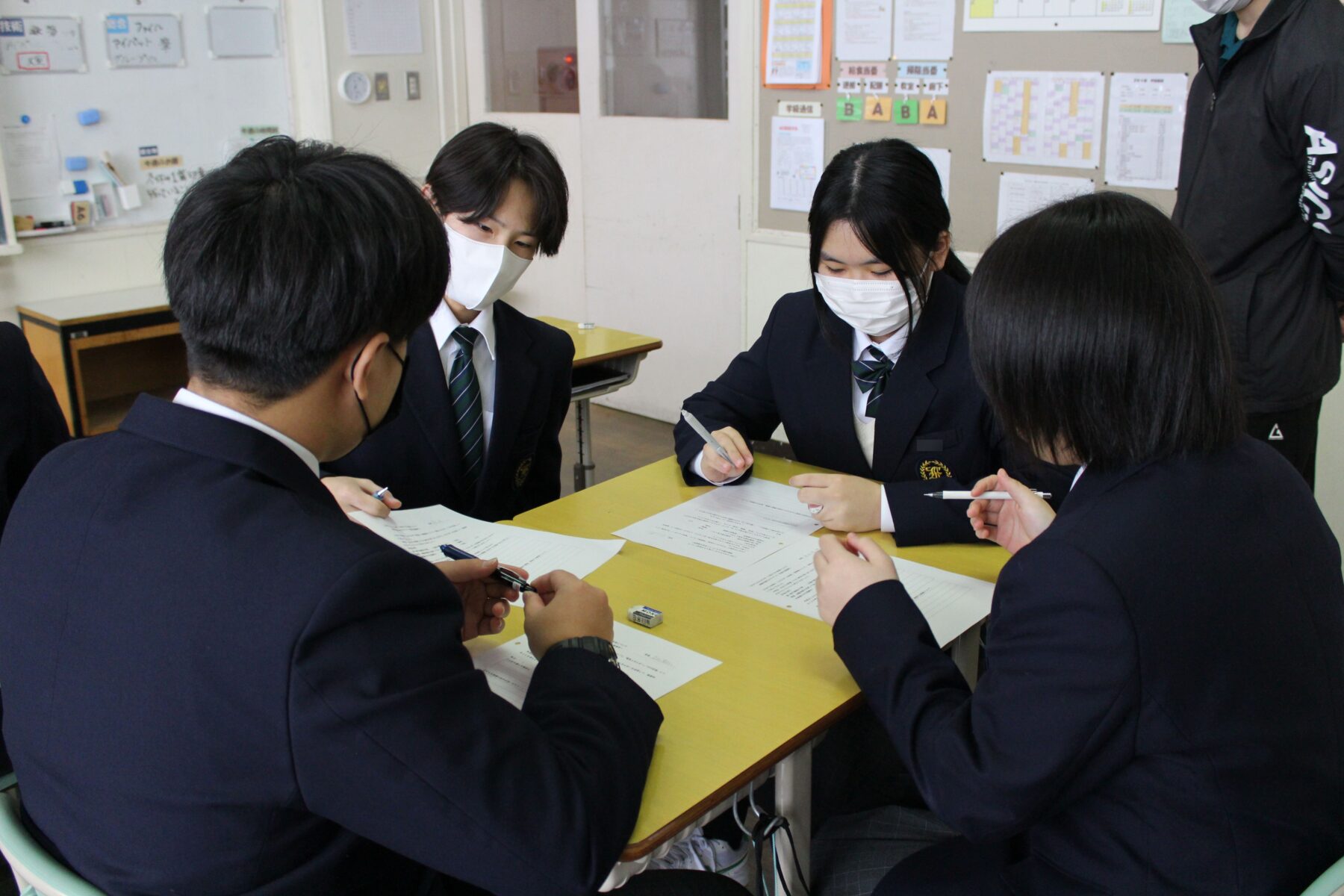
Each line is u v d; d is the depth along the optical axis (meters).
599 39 4.32
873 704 1.05
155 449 0.82
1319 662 0.90
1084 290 0.84
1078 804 0.92
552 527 1.60
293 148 0.83
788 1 3.63
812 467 1.87
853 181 1.57
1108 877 0.89
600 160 4.48
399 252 0.80
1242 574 0.86
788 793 1.21
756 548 1.52
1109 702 0.82
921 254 1.62
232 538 0.76
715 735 1.07
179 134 4.13
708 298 4.25
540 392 1.83
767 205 3.91
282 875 0.79
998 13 3.16
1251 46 2.14
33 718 0.81
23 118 3.72
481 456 1.76
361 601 0.75
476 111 4.95
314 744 0.73
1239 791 0.85
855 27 3.49
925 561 1.49
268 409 0.82
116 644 0.76
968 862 1.06
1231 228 2.25
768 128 3.82
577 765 0.88
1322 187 2.08
